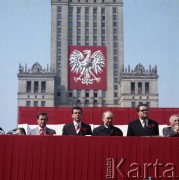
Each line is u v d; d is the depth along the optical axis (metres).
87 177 11.08
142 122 15.19
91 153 11.17
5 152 10.99
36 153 11.06
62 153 11.12
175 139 11.41
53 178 11.01
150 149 11.31
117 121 26.81
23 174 10.95
